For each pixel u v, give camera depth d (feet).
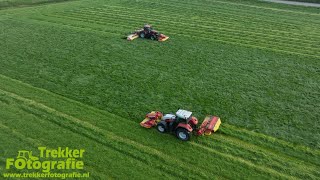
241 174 51.44
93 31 121.90
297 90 78.48
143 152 55.67
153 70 87.92
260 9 156.04
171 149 56.70
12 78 82.64
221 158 54.90
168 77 83.87
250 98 74.28
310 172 52.29
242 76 85.35
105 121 64.28
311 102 73.05
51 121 63.82
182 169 52.08
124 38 113.80
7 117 64.64
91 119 64.85
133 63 92.43
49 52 100.42
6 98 72.28
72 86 78.59
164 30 123.44
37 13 147.74
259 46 108.27
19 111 67.05
